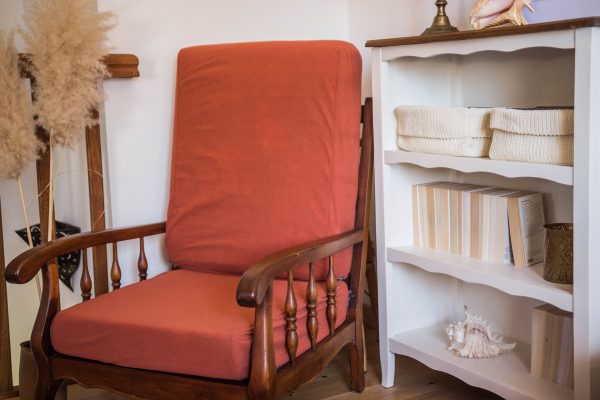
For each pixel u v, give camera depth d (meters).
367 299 2.73
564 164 1.53
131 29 2.15
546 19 1.78
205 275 1.99
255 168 1.95
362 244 1.94
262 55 1.98
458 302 2.24
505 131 1.64
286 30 2.45
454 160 1.77
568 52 1.80
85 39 1.91
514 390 1.71
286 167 1.91
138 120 2.19
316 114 1.89
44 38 1.89
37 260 1.64
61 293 3.05
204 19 2.27
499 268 1.76
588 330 1.49
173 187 2.09
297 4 2.46
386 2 2.40
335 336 1.79
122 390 1.62
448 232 1.93
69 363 1.68
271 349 1.46
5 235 3.19
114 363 1.62
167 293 1.79
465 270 1.77
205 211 2.02
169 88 2.23
